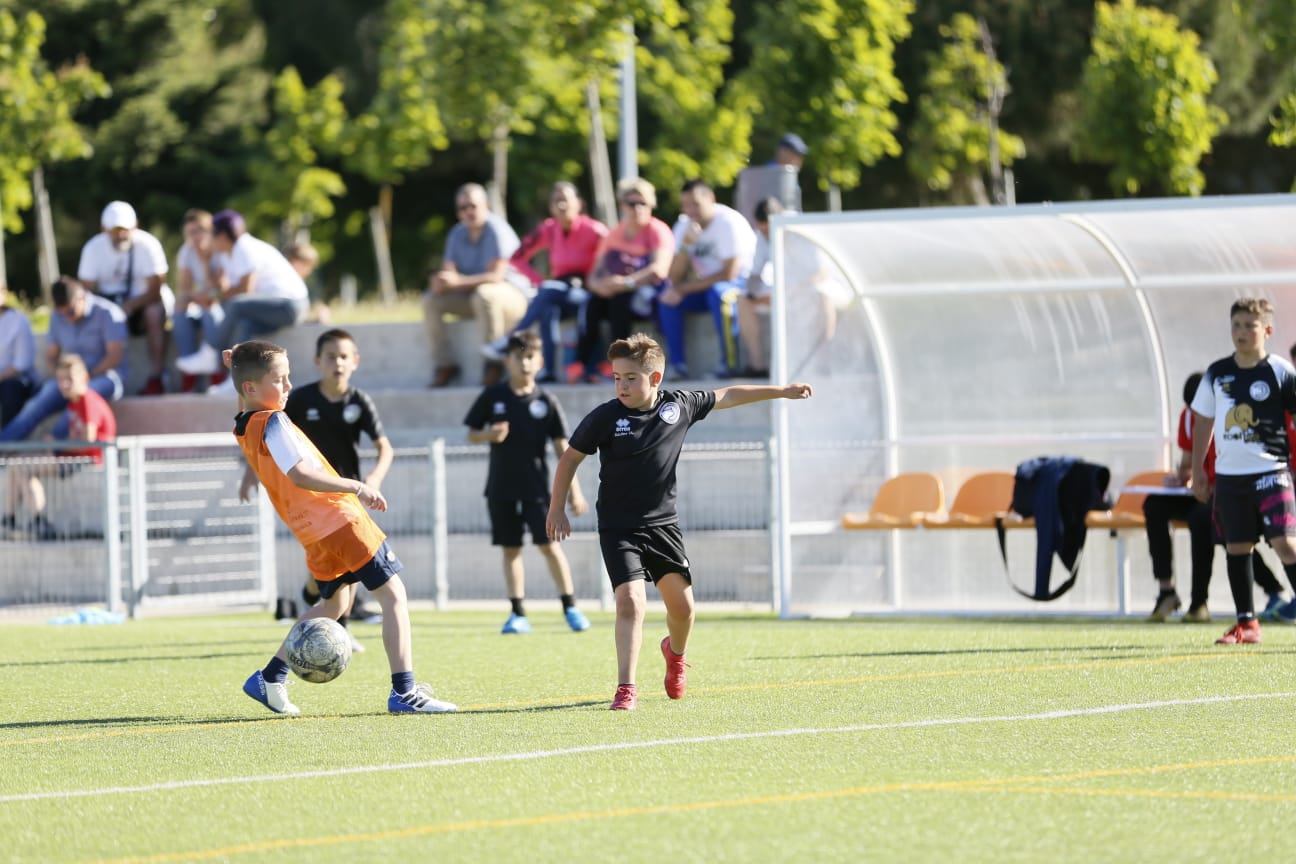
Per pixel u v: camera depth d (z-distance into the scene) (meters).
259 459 24.66
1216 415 31.69
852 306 44.91
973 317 45.19
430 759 20.55
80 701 27.42
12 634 41.16
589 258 55.34
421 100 91.31
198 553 50.00
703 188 52.78
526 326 54.56
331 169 138.75
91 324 57.41
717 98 110.69
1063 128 115.38
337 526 24.61
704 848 15.49
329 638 24.94
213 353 58.56
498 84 76.69
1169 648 31.42
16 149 93.81
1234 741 20.78
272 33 138.50
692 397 25.05
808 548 43.38
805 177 115.75
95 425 52.22
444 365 57.22
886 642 34.19
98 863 15.51
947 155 92.94
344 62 135.00
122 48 138.12
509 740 21.88
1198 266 42.31
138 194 138.62
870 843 15.55
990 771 19.02
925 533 44.19
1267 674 27.27
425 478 51.53
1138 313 44.12
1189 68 81.50
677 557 24.92
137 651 35.91
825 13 77.56
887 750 20.55
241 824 17.02
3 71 93.44
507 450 38.25
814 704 24.80
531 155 114.19
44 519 49.00
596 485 49.81
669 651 25.64
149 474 51.47
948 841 15.59
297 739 22.44
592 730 22.59
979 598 43.84
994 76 91.25
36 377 58.31
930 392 46.03
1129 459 44.81
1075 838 15.66
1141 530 40.34
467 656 33.03
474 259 56.94
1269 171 118.56
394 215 145.38
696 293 52.94
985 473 43.62
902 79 112.12
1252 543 31.73
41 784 19.62
